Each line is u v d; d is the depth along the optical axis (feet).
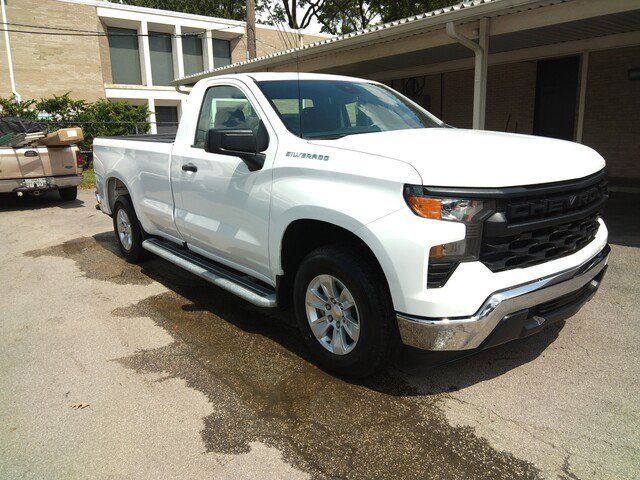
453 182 8.59
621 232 22.63
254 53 60.54
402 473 8.05
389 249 8.92
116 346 12.81
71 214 32.40
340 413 9.67
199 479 8.04
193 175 14.15
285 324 13.94
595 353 11.78
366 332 9.83
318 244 11.76
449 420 9.38
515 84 41.11
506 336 9.31
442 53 36.19
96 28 79.41
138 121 64.44
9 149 32.91
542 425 9.18
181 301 15.88
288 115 12.14
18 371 11.67
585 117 37.27
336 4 100.94
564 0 22.43
